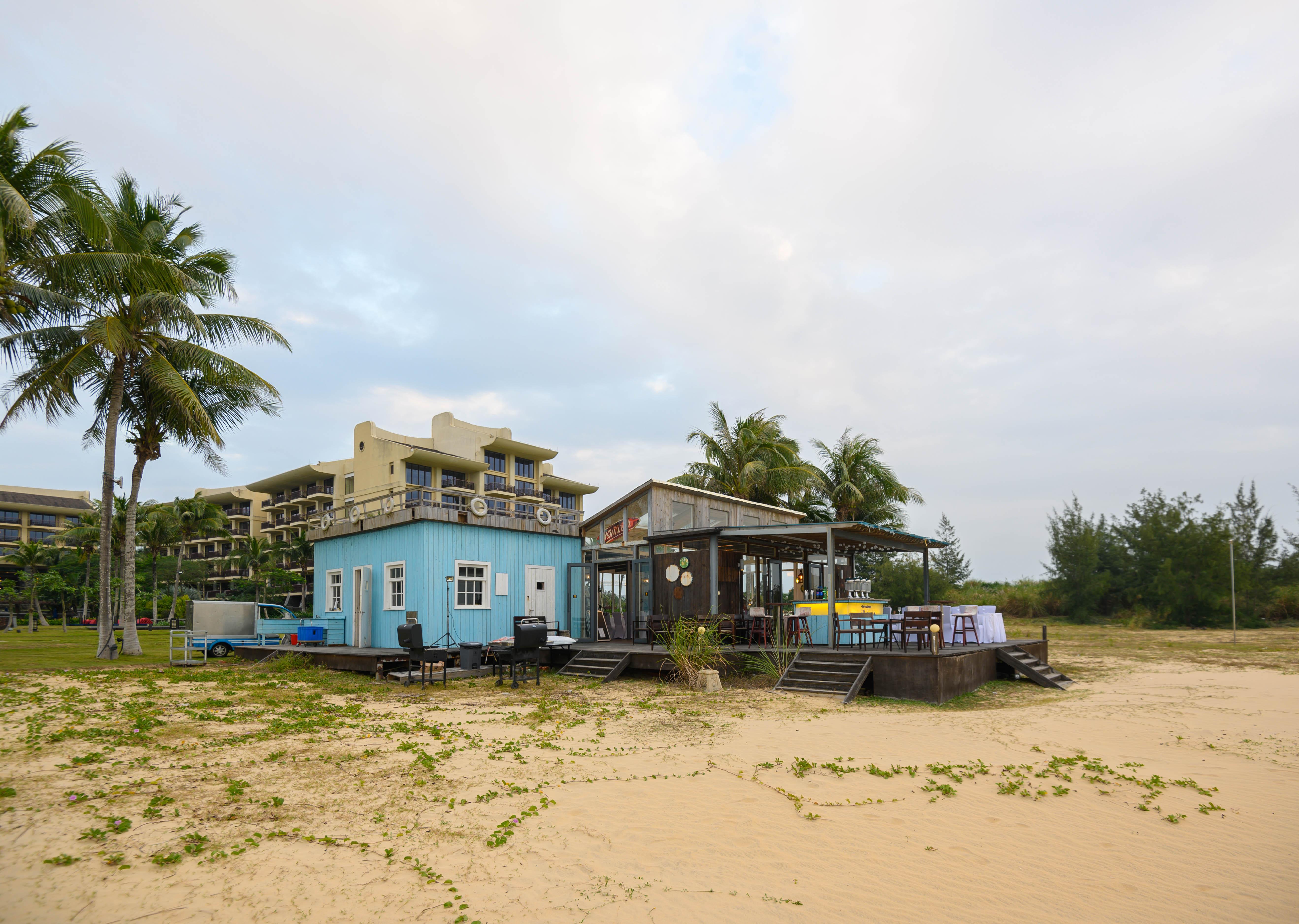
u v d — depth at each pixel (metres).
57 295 17.33
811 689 14.20
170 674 16.42
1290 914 4.69
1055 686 15.77
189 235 21.61
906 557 47.53
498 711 11.88
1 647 26.77
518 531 20.70
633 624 19.23
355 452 63.06
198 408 19.59
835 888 5.01
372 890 4.83
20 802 6.41
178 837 5.66
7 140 16.31
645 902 4.74
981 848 5.79
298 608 69.31
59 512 84.81
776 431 34.81
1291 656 24.81
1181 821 6.47
